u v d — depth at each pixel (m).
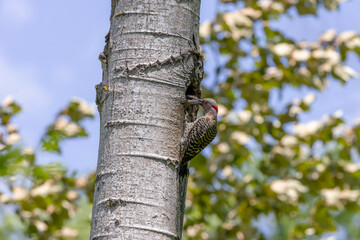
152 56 7.27
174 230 6.91
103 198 6.82
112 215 6.69
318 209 12.91
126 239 6.59
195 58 7.62
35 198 11.21
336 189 13.14
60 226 11.73
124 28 7.39
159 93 7.21
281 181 12.91
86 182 12.23
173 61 7.36
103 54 7.61
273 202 13.01
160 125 7.11
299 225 12.97
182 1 7.56
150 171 6.90
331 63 12.94
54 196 11.48
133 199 6.75
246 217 13.34
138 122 7.05
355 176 13.27
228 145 13.27
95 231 6.77
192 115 8.97
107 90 7.29
